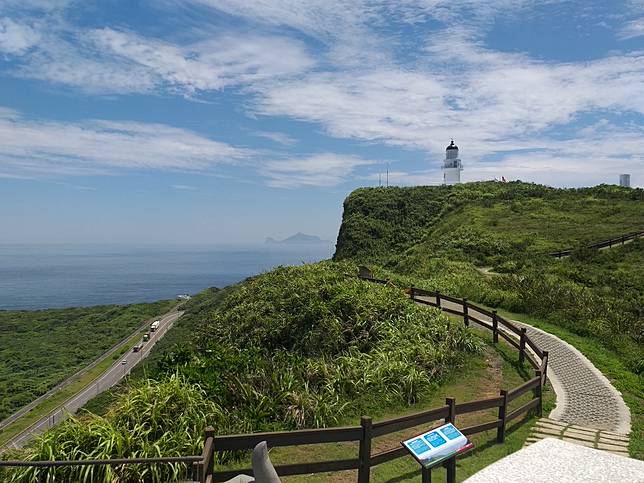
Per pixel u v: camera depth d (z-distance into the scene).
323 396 9.43
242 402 8.98
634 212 40.81
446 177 76.25
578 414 9.34
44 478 6.12
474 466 6.87
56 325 75.00
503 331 14.73
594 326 15.84
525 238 35.56
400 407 9.77
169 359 10.62
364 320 13.32
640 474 6.14
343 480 6.65
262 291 17.86
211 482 5.38
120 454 6.43
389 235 49.72
